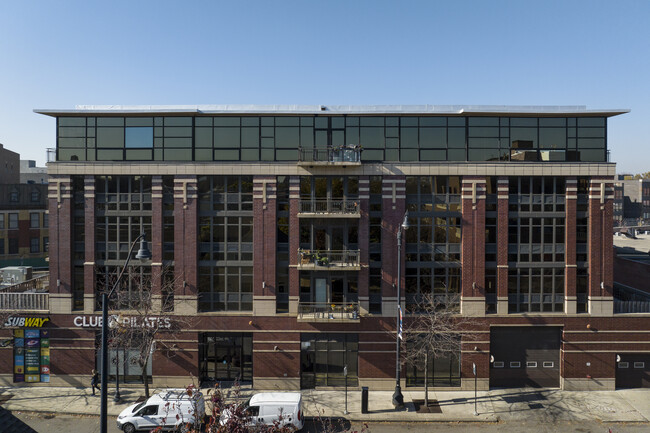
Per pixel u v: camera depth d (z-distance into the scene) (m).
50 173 28.08
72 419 24.52
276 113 27.95
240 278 28.67
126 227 28.62
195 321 28.38
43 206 55.50
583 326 28.23
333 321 27.28
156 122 28.41
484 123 28.20
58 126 28.47
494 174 27.86
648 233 103.19
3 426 13.04
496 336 28.58
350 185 28.28
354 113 27.95
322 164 27.30
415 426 23.98
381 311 28.30
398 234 25.77
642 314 28.25
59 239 28.34
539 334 28.64
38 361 28.92
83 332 28.59
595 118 28.16
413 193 28.39
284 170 28.05
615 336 28.27
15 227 53.59
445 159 28.28
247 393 27.66
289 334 28.33
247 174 28.17
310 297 28.47
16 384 28.94
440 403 26.55
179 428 22.30
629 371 28.53
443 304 28.58
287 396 23.42
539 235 28.39
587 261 28.38
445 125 28.28
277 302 28.64
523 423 24.19
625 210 124.56
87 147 28.50
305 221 28.42
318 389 28.42
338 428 23.62
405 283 28.38
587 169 27.89
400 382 28.55
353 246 28.31
